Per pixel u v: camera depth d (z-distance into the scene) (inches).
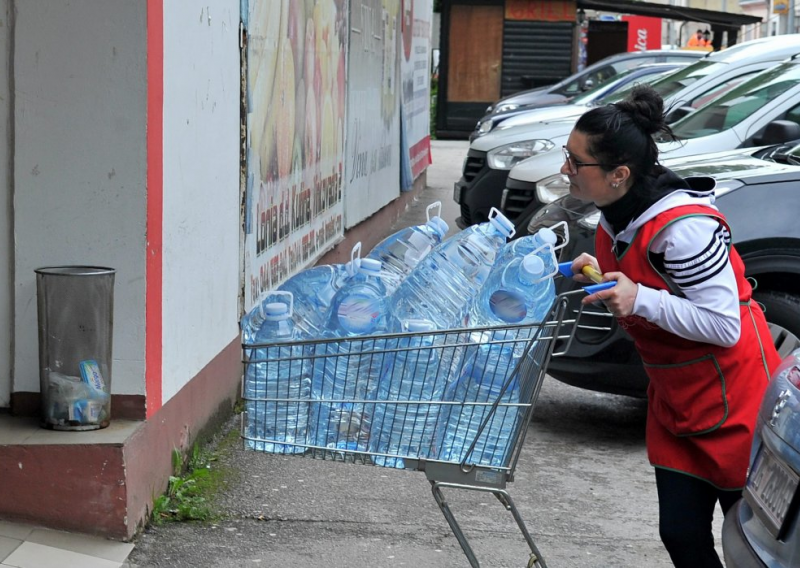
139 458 166.4
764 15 2201.0
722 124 345.1
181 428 191.6
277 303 132.4
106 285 161.5
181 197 184.4
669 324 118.1
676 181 122.6
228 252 219.0
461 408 127.0
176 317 184.9
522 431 127.2
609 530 184.4
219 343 216.4
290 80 265.7
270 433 130.9
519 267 126.6
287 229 268.5
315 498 191.2
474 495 198.1
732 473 123.8
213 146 203.9
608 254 128.0
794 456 110.3
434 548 172.2
